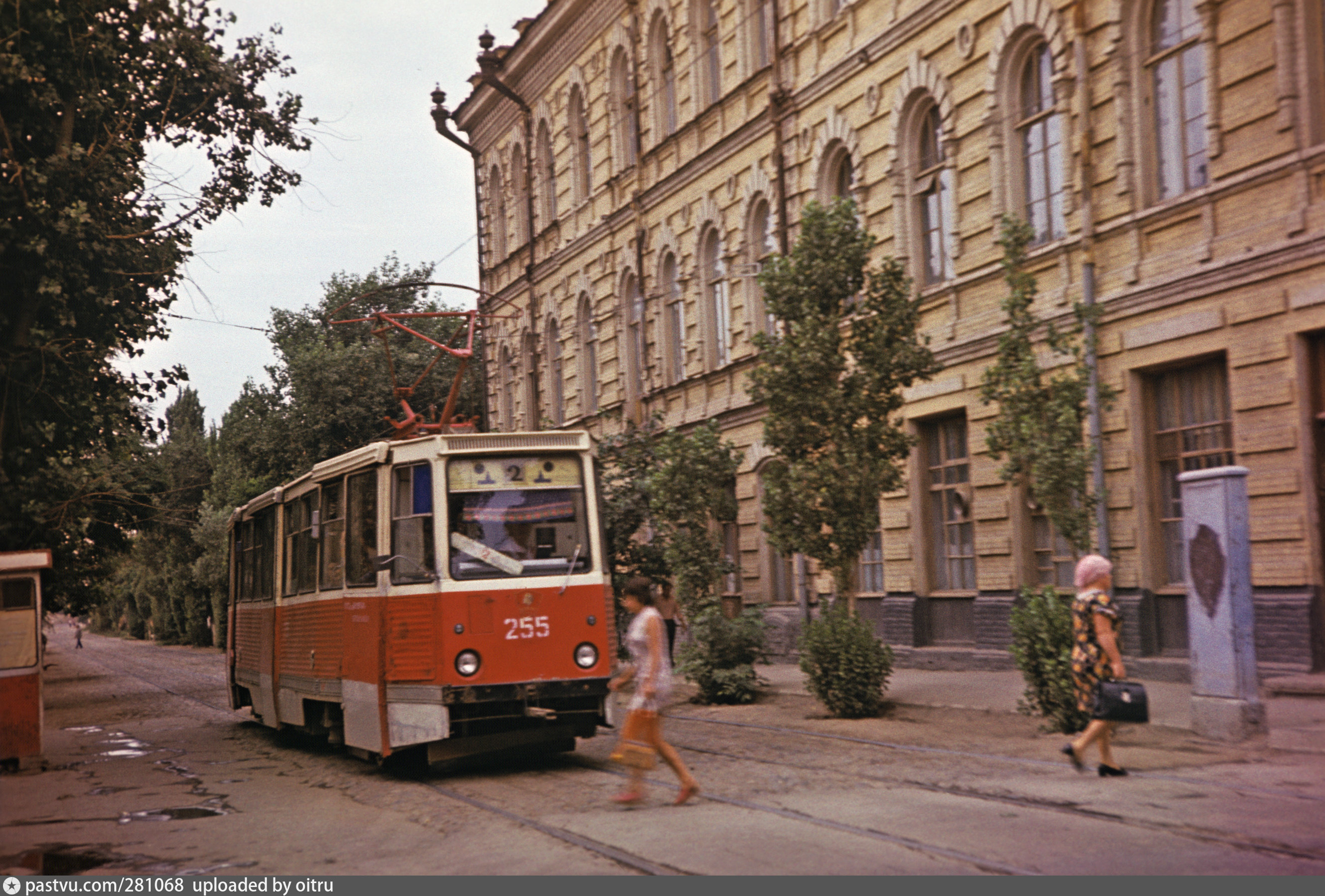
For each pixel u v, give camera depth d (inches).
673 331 1071.6
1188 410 564.7
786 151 879.7
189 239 748.6
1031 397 488.4
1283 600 497.4
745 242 938.1
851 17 800.9
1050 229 645.3
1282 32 506.3
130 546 1056.8
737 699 682.2
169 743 684.7
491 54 1393.9
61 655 2578.7
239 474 2190.0
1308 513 493.0
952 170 712.4
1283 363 505.4
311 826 370.6
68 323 657.0
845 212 590.2
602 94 1173.7
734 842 300.4
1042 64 653.3
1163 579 575.8
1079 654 377.7
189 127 764.0
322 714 576.4
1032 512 663.1
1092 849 275.3
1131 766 382.0
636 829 325.1
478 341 1555.1
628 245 1129.4
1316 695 465.4
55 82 644.7
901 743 470.3
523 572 468.1
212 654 2154.3
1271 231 510.9
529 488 478.9
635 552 782.5
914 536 745.6
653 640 371.2
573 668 467.2
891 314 583.8
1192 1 557.6
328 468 550.0
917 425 749.3
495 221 1485.0
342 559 528.7
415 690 458.3
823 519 581.9
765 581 925.2
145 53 701.3
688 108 1021.2
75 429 703.1
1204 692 426.3
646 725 366.9
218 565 2190.0
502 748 475.8
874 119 780.0
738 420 952.9
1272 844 272.2
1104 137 601.6
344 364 1620.3
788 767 423.5
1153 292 566.9
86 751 651.5
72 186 657.0
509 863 294.8
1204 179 554.3
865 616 805.9
